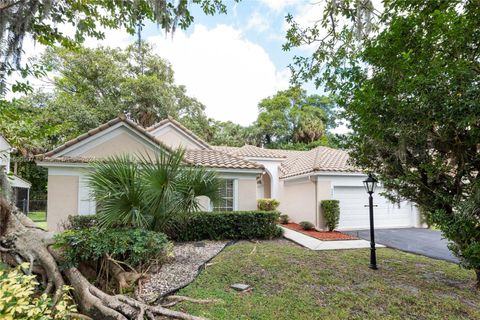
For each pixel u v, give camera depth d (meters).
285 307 4.79
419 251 9.38
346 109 5.99
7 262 6.08
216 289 5.50
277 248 9.19
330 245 10.14
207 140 32.44
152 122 24.78
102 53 24.02
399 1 4.86
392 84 4.87
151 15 6.54
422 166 5.44
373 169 6.76
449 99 4.09
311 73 7.05
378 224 14.76
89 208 10.40
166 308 4.68
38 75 6.86
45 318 3.29
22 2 5.53
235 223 10.73
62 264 5.80
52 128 8.48
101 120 22.33
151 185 6.73
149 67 27.08
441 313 4.68
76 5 6.65
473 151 4.91
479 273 5.70
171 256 7.00
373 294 5.44
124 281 5.73
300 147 30.53
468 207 4.88
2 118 7.19
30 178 26.92
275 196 19.42
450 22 4.12
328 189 14.22
